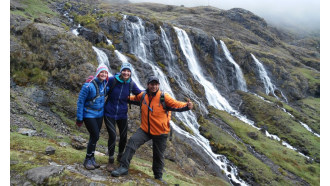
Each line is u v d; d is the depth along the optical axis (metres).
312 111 49.81
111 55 23.00
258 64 54.91
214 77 44.62
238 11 113.62
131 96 5.47
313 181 22.25
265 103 39.31
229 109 37.53
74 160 4.93
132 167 5.58
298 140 31.47
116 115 4.98
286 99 53.88
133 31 31.38
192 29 48.31
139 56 30.78
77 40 17.19
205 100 34.44
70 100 12.23
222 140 24.44
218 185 14.35
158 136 5.15
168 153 13.45
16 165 3.93
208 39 47.16
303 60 89.50
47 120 9.91
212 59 47.16
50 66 13.23
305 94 61.09
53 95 11.88
